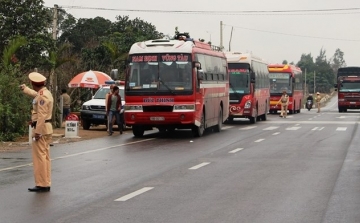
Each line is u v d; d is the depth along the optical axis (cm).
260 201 1259
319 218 1097
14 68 3019
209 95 3161
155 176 1617
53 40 3944
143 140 2805
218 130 3419
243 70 4191
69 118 2909
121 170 1739
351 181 1534
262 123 4328
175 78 2841
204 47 3216
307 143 2622
